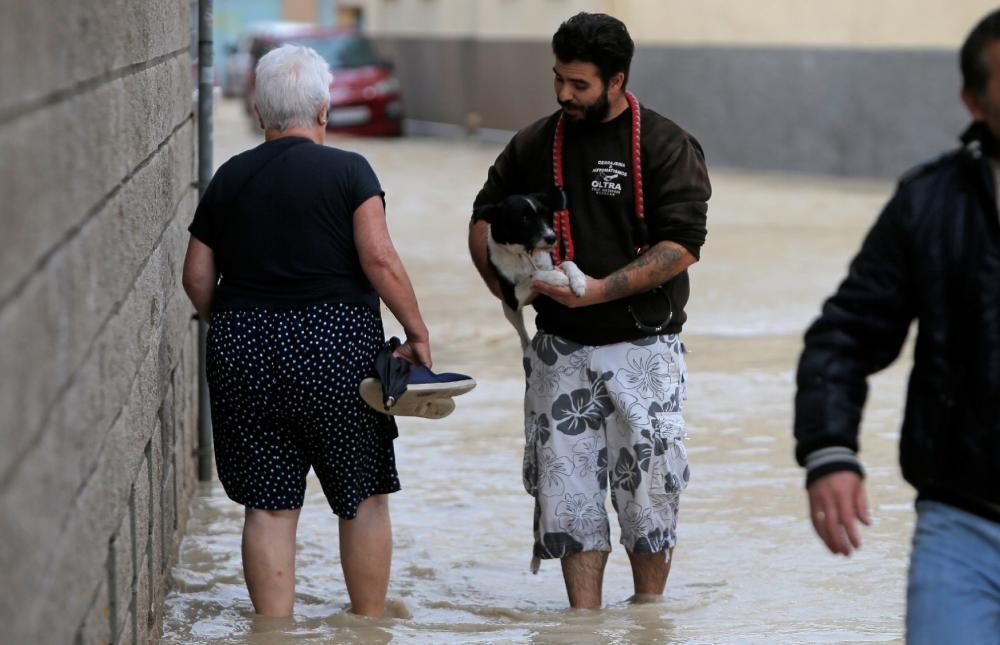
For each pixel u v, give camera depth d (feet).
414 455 74.18
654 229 48.44
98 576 30.30
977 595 27.99
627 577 56.39
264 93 47.29
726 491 66.85
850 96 221.05
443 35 326.24
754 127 238.27
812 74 226.79
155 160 44.88
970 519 28.25
